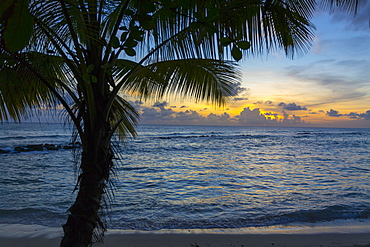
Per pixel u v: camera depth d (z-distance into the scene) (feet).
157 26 10.44
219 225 23.04
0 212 25.85
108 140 9.23
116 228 21.94
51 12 7.72
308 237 19.49
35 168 54.08
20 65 10.49
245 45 5.40
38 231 20.38
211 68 12.50
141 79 14.29
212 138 171.94
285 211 27.04
